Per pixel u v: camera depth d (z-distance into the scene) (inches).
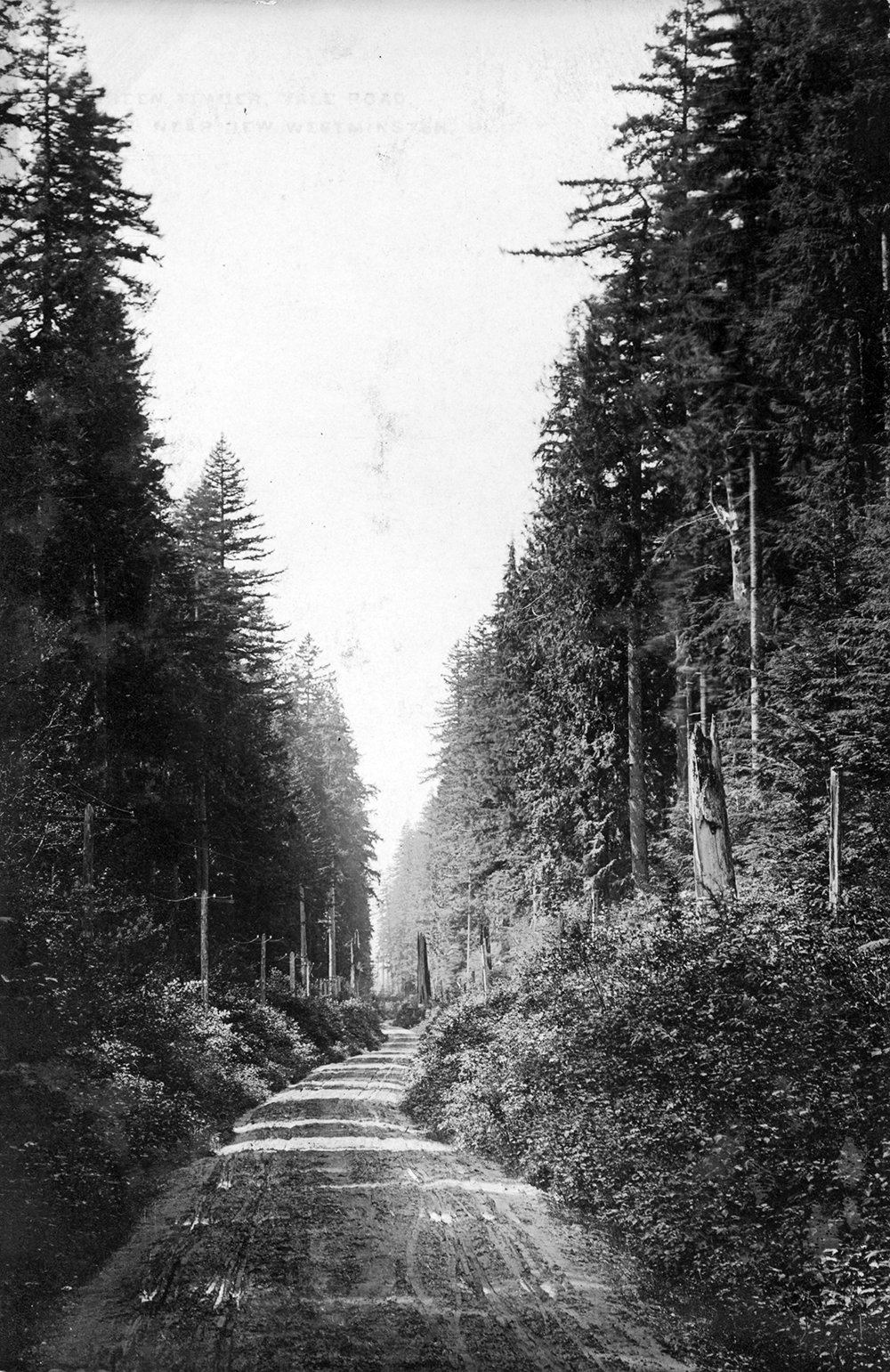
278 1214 475.8
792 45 987.9
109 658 1118.4
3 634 820.6
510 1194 526.3
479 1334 314.3
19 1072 499.5
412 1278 372.8
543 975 835.4
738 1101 446.9
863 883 699.4
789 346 1005.8
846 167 975.6
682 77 1062.4
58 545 1018.1
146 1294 353.4
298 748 2623.0
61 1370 282.4
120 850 1277.1
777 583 1059.3
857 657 852.0
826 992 499.2
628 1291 364.5
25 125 957.8
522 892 1514.5
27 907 627.2
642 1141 469.1
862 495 989.8
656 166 1093.1
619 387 1176.2
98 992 682.2
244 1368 283.1
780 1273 356.5
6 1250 359.6
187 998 1192.8
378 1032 2797.7
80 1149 478.3
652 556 1212.5
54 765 751.7
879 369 1040.8
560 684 1234.6
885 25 987.9
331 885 2763.3
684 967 588.1
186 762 1402.6
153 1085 666.2
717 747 717.3
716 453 1087.0
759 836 844.6
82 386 1011.9
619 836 1205.7
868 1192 378.9
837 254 968.9
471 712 1998.0
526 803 1312.7
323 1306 338.6
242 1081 996.6
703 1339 321.4
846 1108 420.5
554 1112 576.1
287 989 1941.4
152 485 1160.8
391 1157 645.9
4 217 974.4
